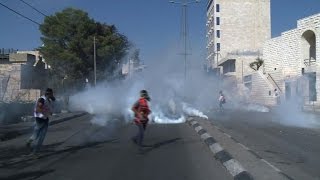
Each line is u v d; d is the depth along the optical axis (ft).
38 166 38.34
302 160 40.78
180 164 38.93
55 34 182.80
